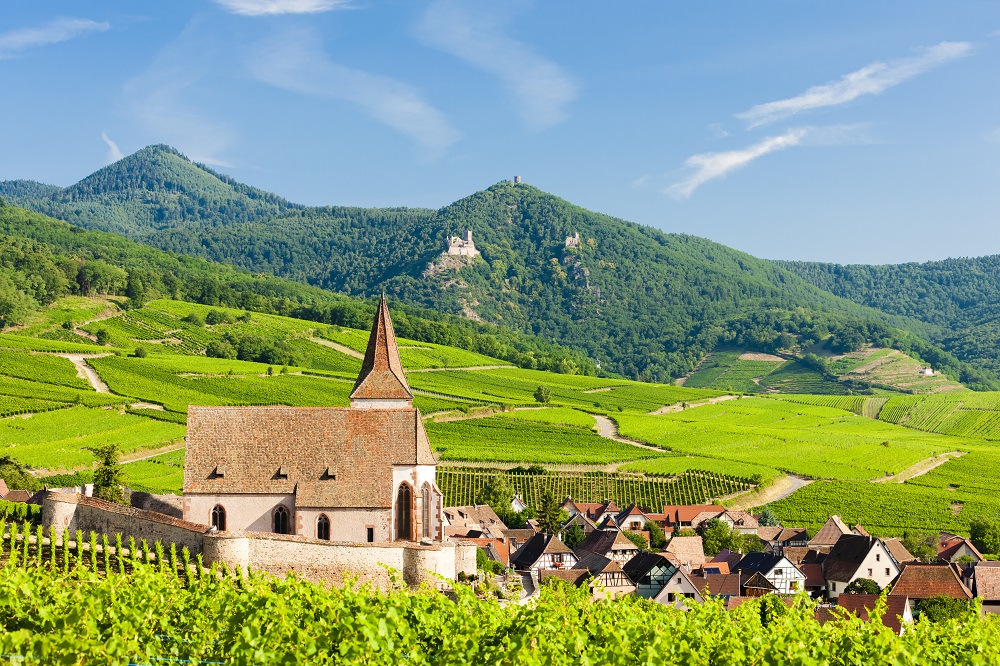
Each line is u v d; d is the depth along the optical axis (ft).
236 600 141.79
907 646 137.39
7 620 135.64
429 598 149.48
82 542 240.73
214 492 279.28
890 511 636.48
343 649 120.47
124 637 124.47
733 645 130.41
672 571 410.31
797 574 440.04
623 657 123.34
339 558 237.04
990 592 385.91
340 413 293.23
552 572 412.36
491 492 617.21
